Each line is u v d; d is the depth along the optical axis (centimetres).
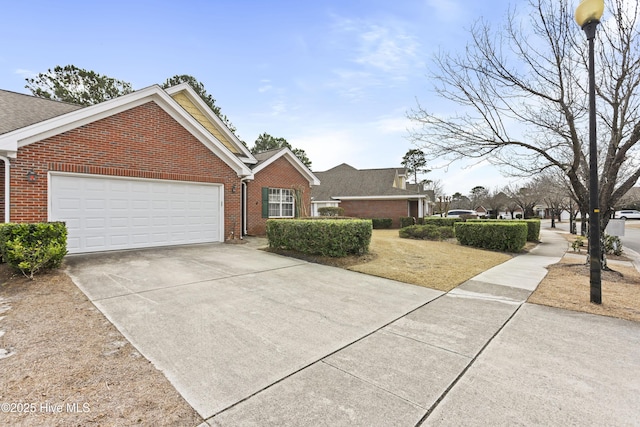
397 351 344
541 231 2555
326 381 281
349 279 672
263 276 672
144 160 938
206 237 1107
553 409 245
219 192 1141
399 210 2497
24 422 219
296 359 321
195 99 1357
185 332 380
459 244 1320
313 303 507
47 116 902
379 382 280
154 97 955
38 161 753
